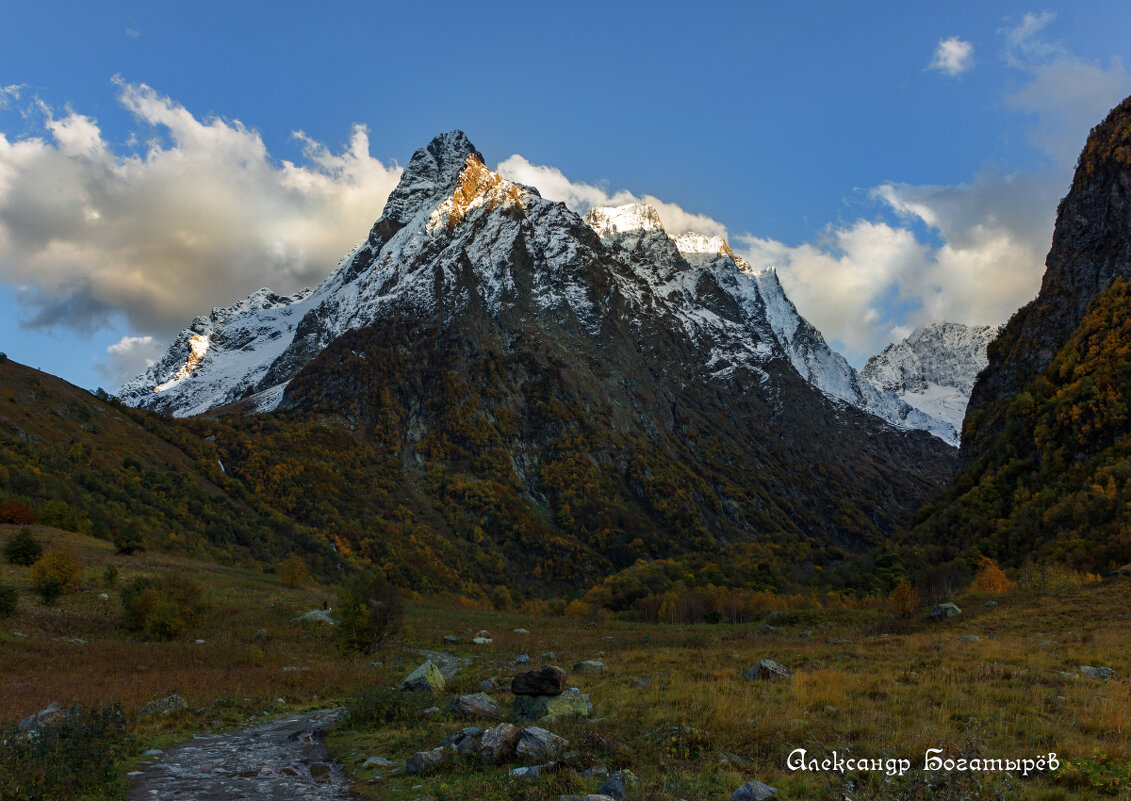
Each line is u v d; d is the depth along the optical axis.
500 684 33.75
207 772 18.47
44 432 148.62
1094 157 172.50
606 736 18.50
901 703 21.94
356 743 21.67
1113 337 134.75
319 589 99.94
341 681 38.56
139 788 16.80
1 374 160.00
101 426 173.25
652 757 17.06
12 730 17.94
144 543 92.56
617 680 30.34
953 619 57.56
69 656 41.66
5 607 49.53
